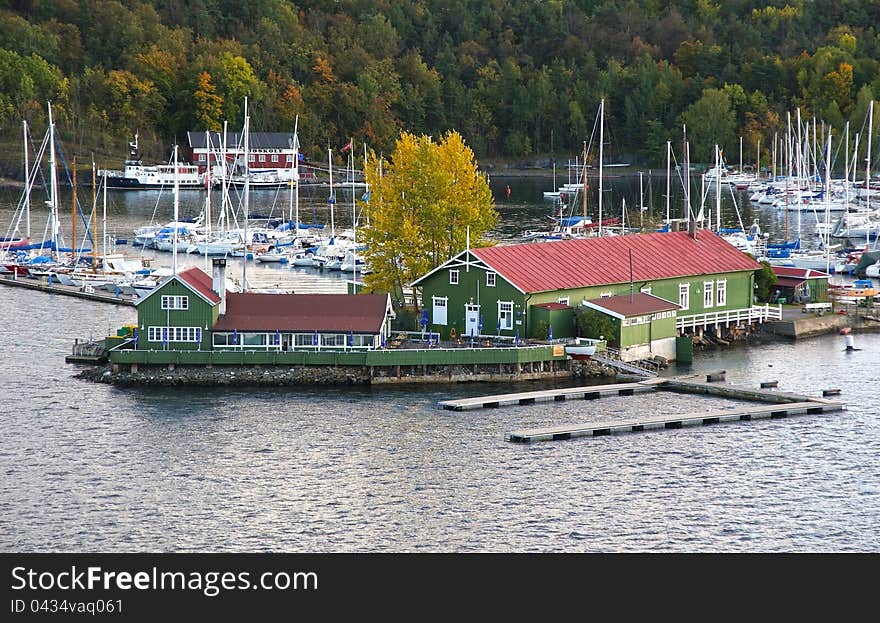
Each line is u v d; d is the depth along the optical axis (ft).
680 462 349.61
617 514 314.35
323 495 325.42
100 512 314.14
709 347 485.97
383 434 370.53
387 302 437.58
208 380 421.59
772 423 384.68
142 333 428.15
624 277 466.29
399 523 309.01
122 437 367.86
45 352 469.98
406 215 495.00
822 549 296.51
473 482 334.03
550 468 343.87
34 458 350.43
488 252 452.76
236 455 353.31
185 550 295.48
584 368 433.89
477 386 421.18
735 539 301.63
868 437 371.15
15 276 625.82
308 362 422.41
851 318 520.83
